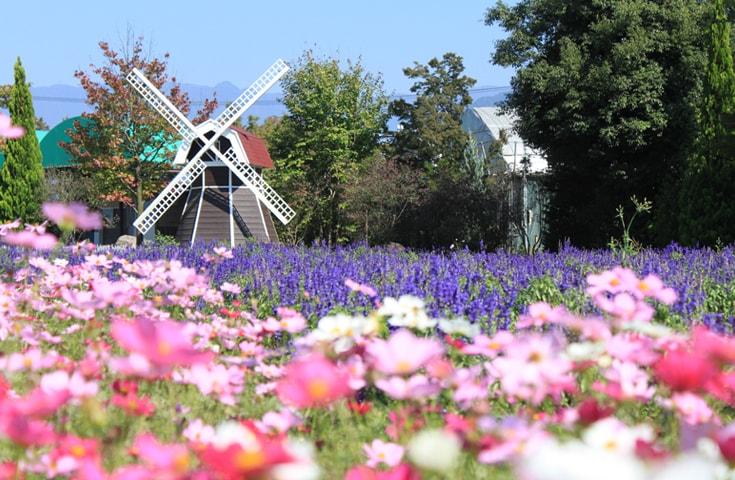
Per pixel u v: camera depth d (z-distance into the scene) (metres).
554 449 1.76
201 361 2.34
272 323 4.27
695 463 1.78
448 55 51.72
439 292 7.23
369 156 43.44
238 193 29.14
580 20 29.39
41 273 6.91
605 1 28.06
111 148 34.22
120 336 2.29
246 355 4.18
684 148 27.09
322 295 7.61
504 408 3.73
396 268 9.85
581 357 2.98
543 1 29.27
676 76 27.47
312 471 1.82
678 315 6.74
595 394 3.48
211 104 36.38
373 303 7.27
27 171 31.34
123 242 29.22
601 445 2.20
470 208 30.50
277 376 3.88
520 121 30.48
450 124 47.47
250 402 3.89
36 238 4.23
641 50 26.72
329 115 41.72
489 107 50.06
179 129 29.02
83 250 8.02
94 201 35.28
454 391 3.10
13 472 2.57
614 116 27.84
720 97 22.12
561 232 30.84
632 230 28.69
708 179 21.86
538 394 2.83
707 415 2.68
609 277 3.55
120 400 3.09
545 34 30.36
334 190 40.22
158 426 3.41
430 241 31.23
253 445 2.08
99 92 33.91
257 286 8.73
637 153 28.50
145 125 34.41
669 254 13.90
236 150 28.98
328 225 40.31
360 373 3.02
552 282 9.20
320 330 3.35
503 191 31.11
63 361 3.90
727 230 21.55
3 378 3.80
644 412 3.86
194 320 5.61
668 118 27.09
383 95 44.75
